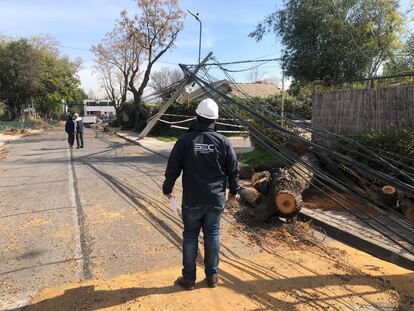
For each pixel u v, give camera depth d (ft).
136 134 73.87
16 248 13.34
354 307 9.44
